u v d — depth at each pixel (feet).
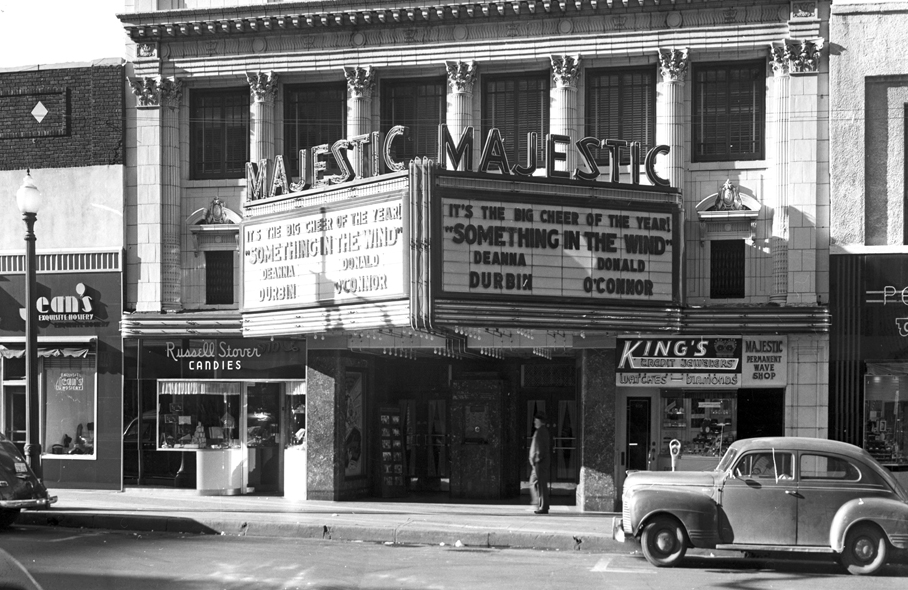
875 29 78.54
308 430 82.28
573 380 89.56
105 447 88.12
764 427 79.00
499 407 83.97
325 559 54.60
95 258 88.79
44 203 90.22
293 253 74.28
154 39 88.12
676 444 73.46
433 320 66.33
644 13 81.05
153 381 87.61
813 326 77.25
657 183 72.79
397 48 84.64
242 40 87.20
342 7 84.48
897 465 76.89
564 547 61.52
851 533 52.34
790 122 79.00
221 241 88.22
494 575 50.16
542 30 82.58
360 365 85.87
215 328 85.81
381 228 68.69
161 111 88.33
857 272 77.97
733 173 80.69
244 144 88.48
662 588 47.14
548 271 69.51
